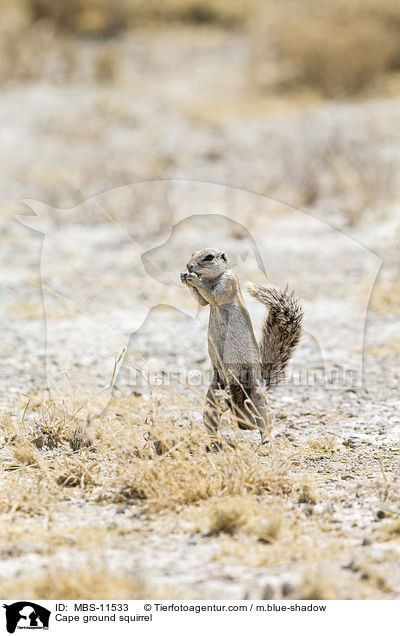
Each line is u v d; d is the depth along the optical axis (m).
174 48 97.50
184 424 23.27
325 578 15.21
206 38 101.44
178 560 16.28
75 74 87.06
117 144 66.38
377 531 17.38
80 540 16.94
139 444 21.25
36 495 19.06
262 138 65.19
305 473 20.38
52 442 22.56
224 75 85.62
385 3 80.56
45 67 88.12
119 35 102.56
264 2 106.88
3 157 63.62
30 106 77.69
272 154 60.84
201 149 63.91
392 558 16.27
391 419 25.05
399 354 31.03
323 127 65.62
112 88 82.69
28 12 102.31
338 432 23.84
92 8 103.19
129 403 24.28
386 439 23.25
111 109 74.44
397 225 46.00
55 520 18.02
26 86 84.38
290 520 17.86
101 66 85.31
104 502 18.97
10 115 75.12
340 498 19.00
